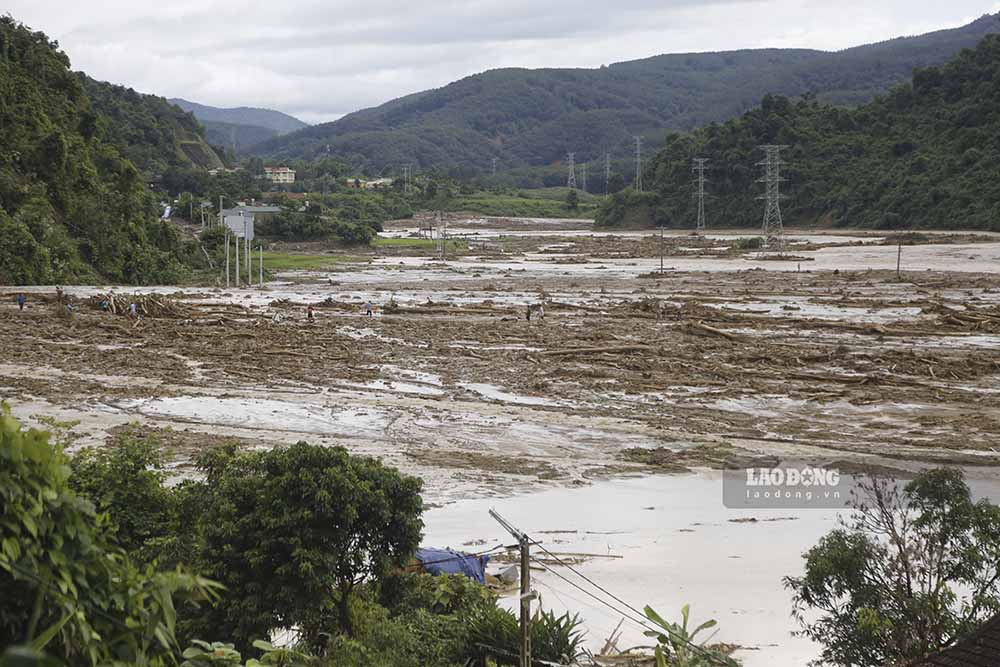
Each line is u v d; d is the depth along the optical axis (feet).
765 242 508.53
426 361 186.91
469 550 85.51
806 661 61.67
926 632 51.08
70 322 229.86
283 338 212.84
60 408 142.61
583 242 618.85
